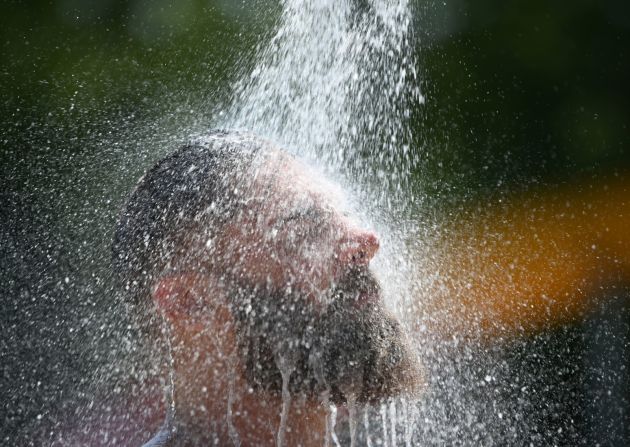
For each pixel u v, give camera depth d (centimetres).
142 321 566
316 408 517
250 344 519
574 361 1047
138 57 1379
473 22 1563
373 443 578
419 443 629
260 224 534
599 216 1320
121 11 1431
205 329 528
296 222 536
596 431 988
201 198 548
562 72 1584
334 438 518
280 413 516
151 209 572
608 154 1527
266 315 520
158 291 545
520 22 1584
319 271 529
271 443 514
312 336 519
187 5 1397
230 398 519
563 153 1507
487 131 1502
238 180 547
